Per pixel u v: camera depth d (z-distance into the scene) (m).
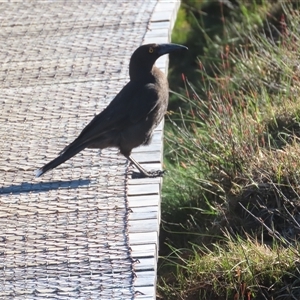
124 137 9.84
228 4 17.38
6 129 10.54
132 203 8.96
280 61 13.54
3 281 7.66
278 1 16.28
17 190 9.23
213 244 10.11
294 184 10.35
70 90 11.46
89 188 9.24
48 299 7.36
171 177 12.15
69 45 12.88
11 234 8.41
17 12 14.37
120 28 13.34
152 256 7.96
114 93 11.28
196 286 9.88
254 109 12.42
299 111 11.88
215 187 11.30
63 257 7.98
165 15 13.69
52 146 10.09
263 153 11.07
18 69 12.23
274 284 9.37
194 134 12.97
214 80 14.36
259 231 10.29
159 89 10.33
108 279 7.62
